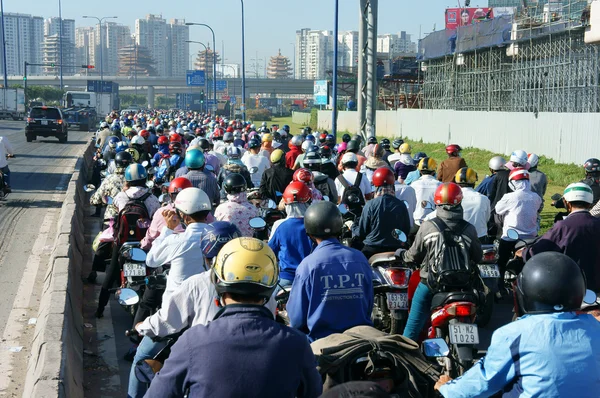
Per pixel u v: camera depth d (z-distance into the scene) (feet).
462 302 19.80
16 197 66.54
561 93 122.72
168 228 23.35
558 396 11.09
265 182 38.52
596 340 11.28
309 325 17.01
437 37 177.47
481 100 157.79
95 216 58.08
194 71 334.03
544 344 11.19
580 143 103.65
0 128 206.90
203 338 11.00
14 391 21.97
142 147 57.88
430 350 15.38
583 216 22.91
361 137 74.23
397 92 239.09
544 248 23.03
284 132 87.76
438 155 137.80
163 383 11.00
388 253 24.17
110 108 286.05
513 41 133.39
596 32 106.22
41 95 476.54
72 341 23.95
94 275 35.91
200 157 36.04
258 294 11.58
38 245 44.57
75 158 113.50
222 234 17.83
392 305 22.68
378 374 14.65
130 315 30.40
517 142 123.54
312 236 17.88
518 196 30.25
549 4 131.95
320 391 11.58
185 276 20.01
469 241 21.01
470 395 11.76
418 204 33.68
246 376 10.77
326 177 35.96
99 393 22.12
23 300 32.14
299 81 531.91
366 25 72.84
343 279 16.94
